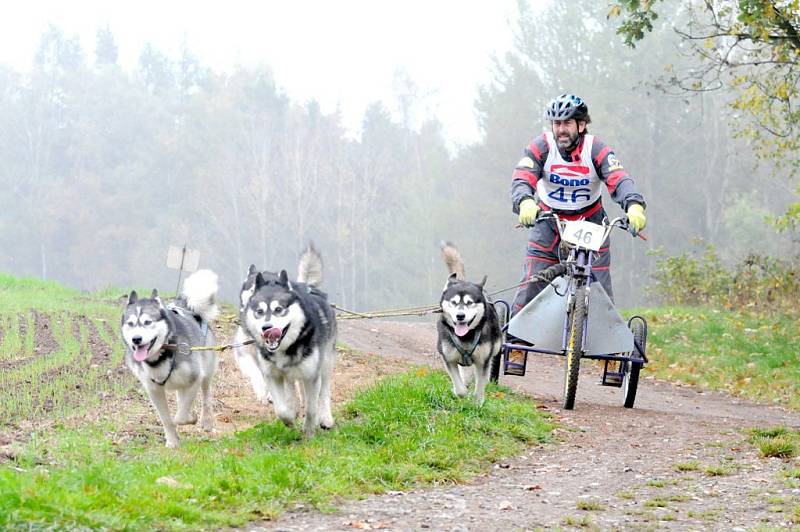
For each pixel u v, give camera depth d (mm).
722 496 6312
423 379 9477
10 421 8031
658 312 19188
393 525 5461
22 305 15953
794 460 7379
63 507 4863
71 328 13820
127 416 8594
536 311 9516
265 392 9586
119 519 4879
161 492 5453
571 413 9477
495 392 9820
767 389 12945
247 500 5691
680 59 46250
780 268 20234
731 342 15875
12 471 5691
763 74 18938
